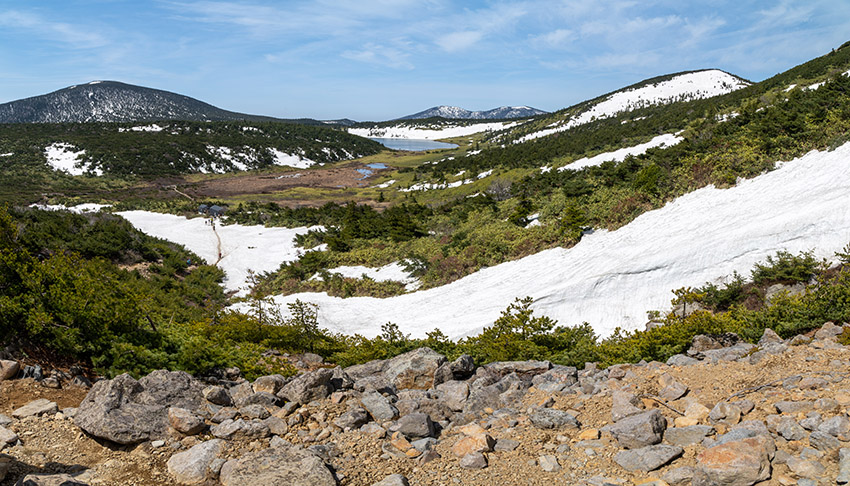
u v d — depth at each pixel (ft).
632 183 141.79
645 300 93.09
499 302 109.40
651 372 25.43
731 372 23.38
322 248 202.18
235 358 35.78
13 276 27.04
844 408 17.07
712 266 90.99
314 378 23.49
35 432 18.26
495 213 180.65
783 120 130.93
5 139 644.27
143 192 464.65
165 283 140.87
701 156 136.46
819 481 13.52
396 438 19.36
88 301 28.19
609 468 16.17
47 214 175.63
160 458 17.56
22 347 24.80
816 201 93.20
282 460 16.30
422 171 533.14
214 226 277.85
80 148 611.47
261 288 163.84
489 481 15.96
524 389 25.73
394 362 31.01
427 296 126.82
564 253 124.06
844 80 170.19
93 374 26.53
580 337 51.93
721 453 14.58
